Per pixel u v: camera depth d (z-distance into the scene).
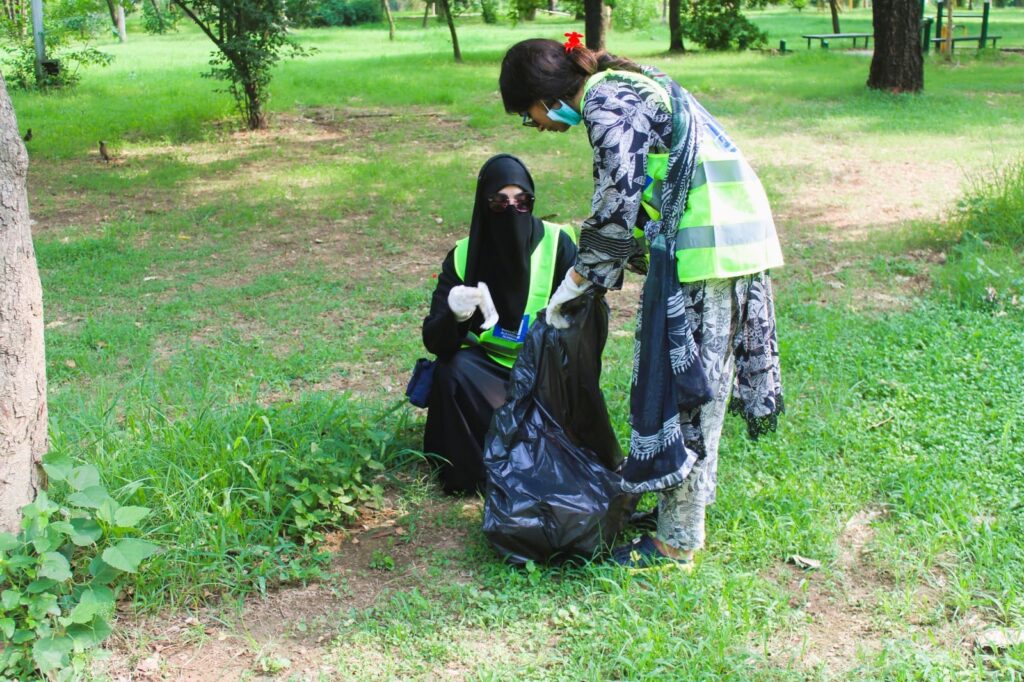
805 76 18.86
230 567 3.62
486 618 3.34
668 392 3.28
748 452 4.35
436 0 40.31
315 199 9.98
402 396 5.22
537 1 28.31
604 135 3.14
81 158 12.41
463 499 4.20
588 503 3.58
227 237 8.75
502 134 13.55
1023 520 3.71
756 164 11.10
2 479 3.27
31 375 3.33
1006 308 6.07
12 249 3.24
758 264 3.29
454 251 4.33
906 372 5.13
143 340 6.15
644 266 3.68
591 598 3.40
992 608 3.29
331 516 3.94
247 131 14.16
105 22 26.27
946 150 11.52
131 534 3.55
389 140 13.31
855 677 2.98
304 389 5.40
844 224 8.59
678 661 3.05
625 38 31.70
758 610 3.31
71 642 3.07
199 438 4.19
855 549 3.69
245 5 13.45
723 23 25.41
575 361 3.72
